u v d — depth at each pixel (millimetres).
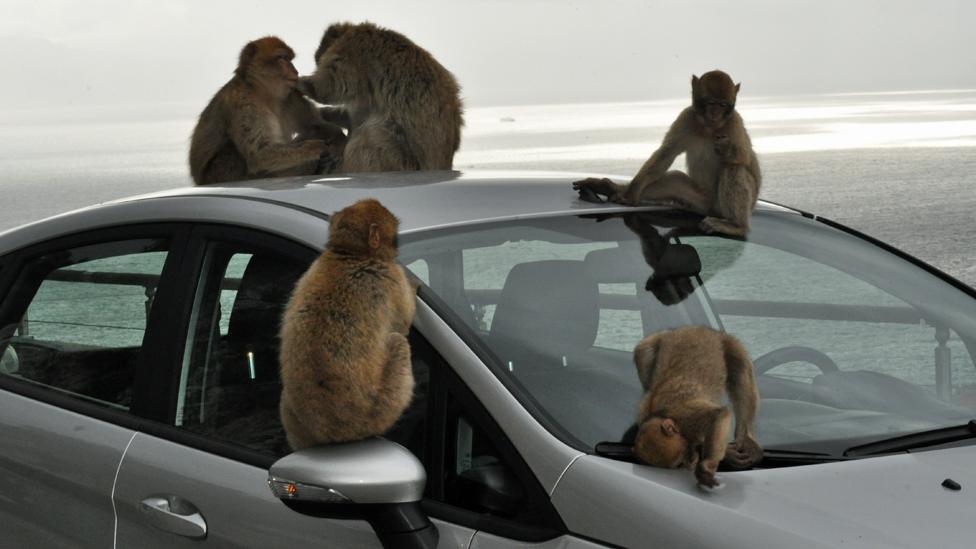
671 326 3014
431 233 3014
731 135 4297
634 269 3129
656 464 2293
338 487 2311
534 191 3498
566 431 2432
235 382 2998
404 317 2742
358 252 2766
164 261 3275
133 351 3240
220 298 3109
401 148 6824
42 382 3434
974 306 3336
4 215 95312
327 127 7137
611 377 2699
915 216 68812
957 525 2131
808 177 109875
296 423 2717
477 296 2816
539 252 3039
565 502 2244
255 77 6562
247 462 2814
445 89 6934
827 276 3312
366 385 2652
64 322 3469
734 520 2084
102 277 3416
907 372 2992
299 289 2805
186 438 2975
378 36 7016
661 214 3494
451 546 2346
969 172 112875
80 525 3076
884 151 154875
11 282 3691
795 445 2578
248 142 6484
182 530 2811
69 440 3180
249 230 3131
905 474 2367
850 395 2885
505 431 2398
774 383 2971
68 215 3703
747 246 3432
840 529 2082
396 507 2322
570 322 2863
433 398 2578
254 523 2676
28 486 3234
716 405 2422
